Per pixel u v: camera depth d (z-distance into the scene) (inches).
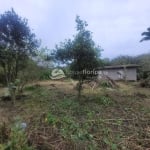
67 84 573.3
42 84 556.7
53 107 272.4
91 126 191.2
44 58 446.6
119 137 168.1
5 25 387.9
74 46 323.0
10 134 145.3
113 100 324.8
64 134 164.6
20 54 403.9
